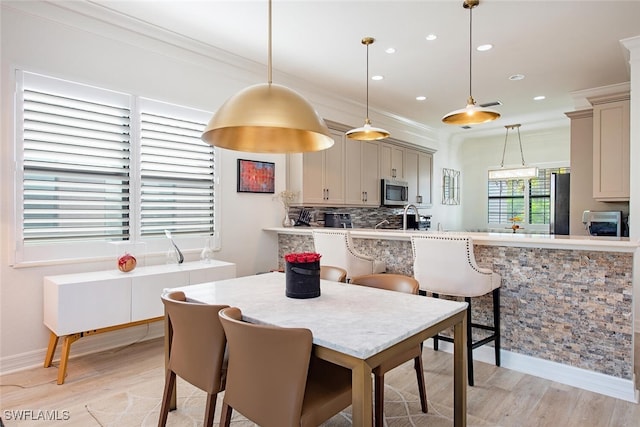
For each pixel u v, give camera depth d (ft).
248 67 13.67
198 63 12.50
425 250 9.04
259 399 4.65
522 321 9.25
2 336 8.89
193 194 12.58
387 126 20.26
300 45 11.96
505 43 11.71
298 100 5.76
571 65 13.50
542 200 23.41
